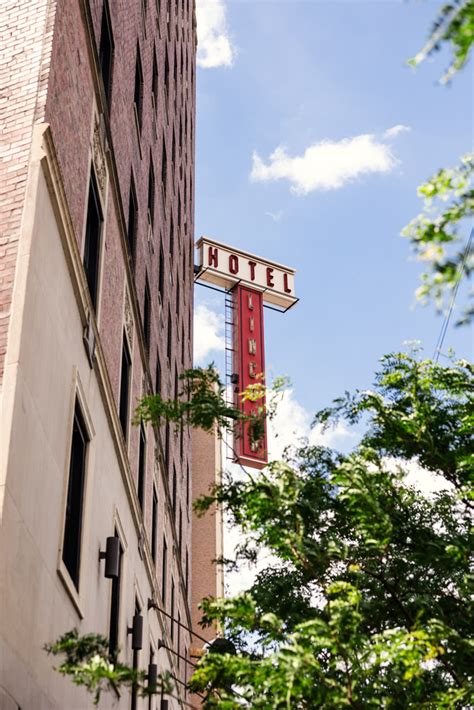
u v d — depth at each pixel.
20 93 11.90
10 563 8.96
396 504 8.95
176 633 31.55
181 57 44.00
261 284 56.91
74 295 13.25
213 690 7.71
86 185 14.66
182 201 41.91
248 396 9.69
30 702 9.51
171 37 37.50
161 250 30.30
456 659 7.53
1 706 8.31
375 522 7.88
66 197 12.77
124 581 18.14
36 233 10.86
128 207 20.59
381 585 8.89
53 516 11.27
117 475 17.44
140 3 25.45
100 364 15.34
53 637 10.94
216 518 54.19
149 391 23.84
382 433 9.62
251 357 53.41
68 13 13.62
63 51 13.04
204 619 9.12
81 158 14.29
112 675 6.45
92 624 14.07
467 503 9.43
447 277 4.23
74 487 13.83
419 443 9.44
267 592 9.26
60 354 12.17
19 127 11.58
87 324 14.01
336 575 9.13
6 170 11.22
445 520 9.55
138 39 24.69
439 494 9.79
